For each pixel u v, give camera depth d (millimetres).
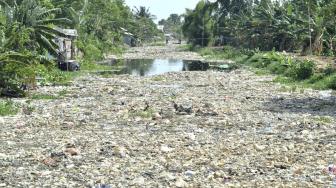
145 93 32344
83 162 14711
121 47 116125
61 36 44906
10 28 34219
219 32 115438
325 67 43000
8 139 17938
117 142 17406
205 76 45656
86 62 57844
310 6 63906
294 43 72562
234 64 68125
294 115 23594
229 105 26781
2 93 29688
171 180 12992
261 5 84188
